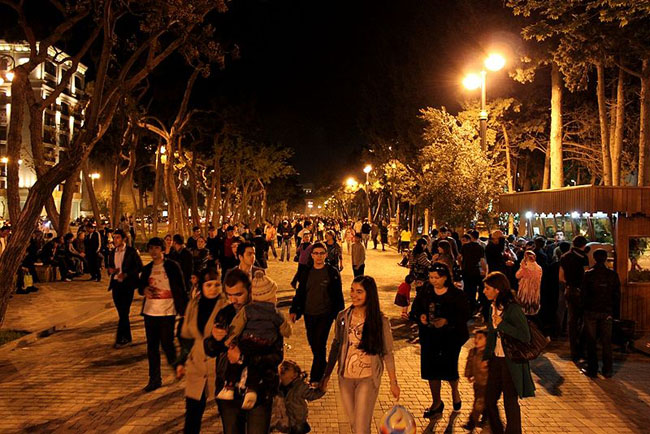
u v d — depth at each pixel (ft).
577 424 20.62
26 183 221.87
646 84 58.80
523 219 64.54
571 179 138.51
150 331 24.31
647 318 34.27
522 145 106.63
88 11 44.19
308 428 17.15
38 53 42.42
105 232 75.15
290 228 92.68
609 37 52.65
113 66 87.71
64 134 234.17
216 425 20.18
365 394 16.63
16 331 34.99
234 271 16.47
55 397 23.11
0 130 227.61
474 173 58.18
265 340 15.84
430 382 21.30
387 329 17.10
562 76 76.43
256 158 149.79
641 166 59.31
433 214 60.95
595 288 26.86
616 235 34.45
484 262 40.96
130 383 25.07
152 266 24.62
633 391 24.66
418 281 35.12
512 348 18.06
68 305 45.68
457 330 21.21
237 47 62.90
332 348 17.53
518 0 47.78
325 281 25.32
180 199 139.74
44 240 73.26
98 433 19.31
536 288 32.76
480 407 18.89
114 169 97.14
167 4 45.80
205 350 16.25
